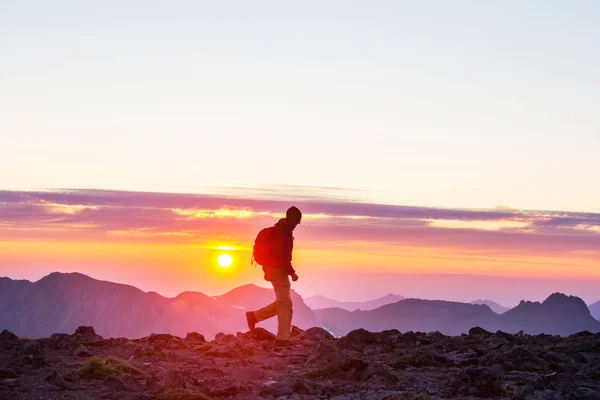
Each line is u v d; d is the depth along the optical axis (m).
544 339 17.20
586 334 17.62
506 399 10.36
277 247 16.39
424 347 15.41
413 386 11.32
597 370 12.23
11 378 11.32
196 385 10.92
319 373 12.10
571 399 10.16
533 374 12.37
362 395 10.59
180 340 16.41
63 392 10.37
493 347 15.34
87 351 13.88
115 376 10.93
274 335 17.19
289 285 16.53
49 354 13.98
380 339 15.65
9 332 15.68
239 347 14.90
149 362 13.32
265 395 10.71
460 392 10.68
